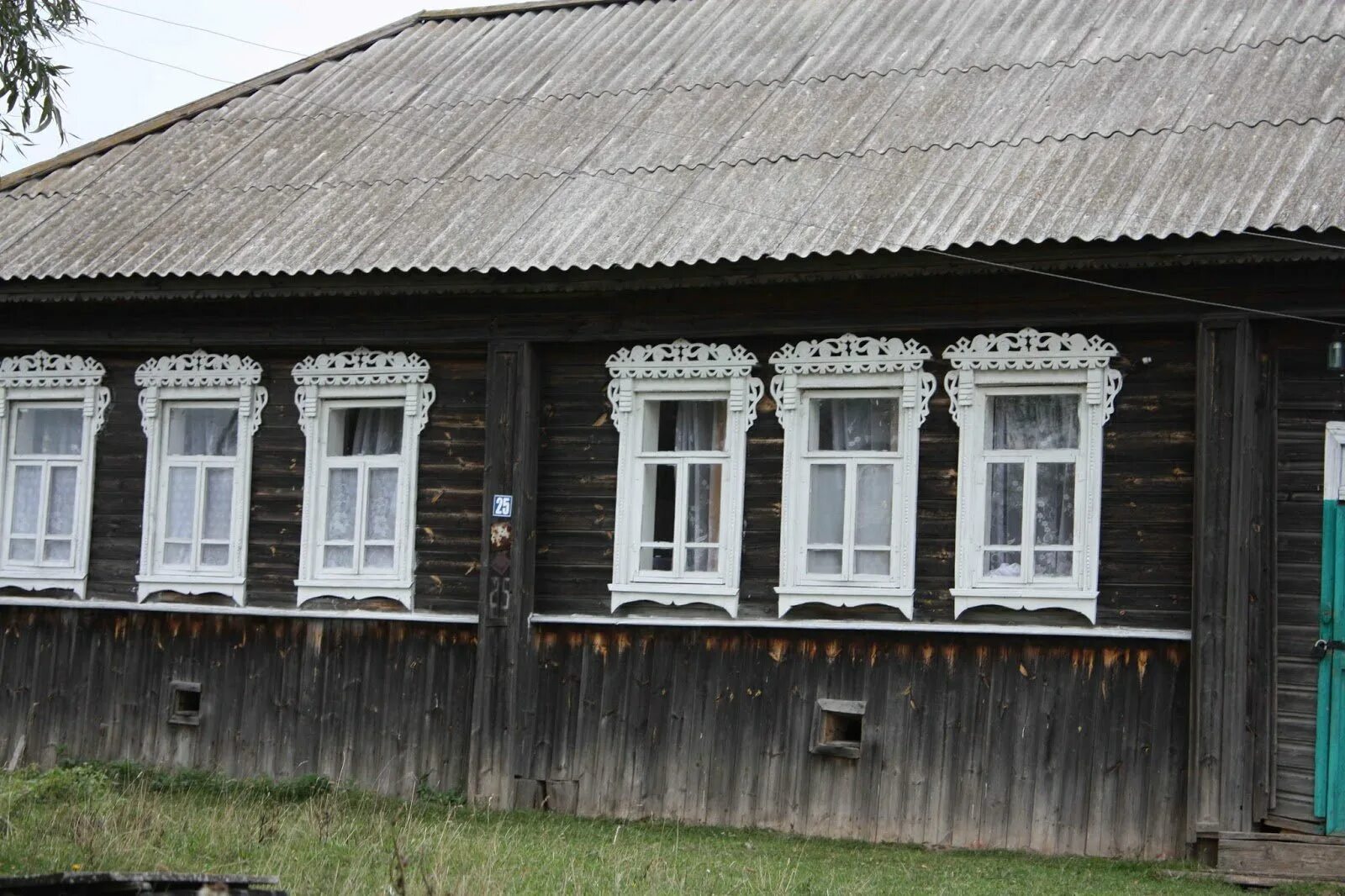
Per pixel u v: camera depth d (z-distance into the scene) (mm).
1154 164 12844
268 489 15336
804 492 13484
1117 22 15500
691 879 10852
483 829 12922
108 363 16016
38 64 12344
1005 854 12383
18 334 16109
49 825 11906
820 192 13750
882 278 12898
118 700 15609
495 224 14562
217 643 15352
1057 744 12500
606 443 14164
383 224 15055
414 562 14734
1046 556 12789
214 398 15602
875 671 13086
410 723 14578
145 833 11656
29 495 16266
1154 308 12320
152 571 15625
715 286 13336
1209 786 11773
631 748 13742
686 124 15555
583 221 14266
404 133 16875
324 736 14844
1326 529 11891
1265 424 12062
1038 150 13508
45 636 15953
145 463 15773
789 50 16656
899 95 15094
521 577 14125
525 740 14062
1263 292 12000
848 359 13336
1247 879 11328
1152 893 10875
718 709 13531
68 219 16531
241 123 17969
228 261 14922
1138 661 12352
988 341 12906
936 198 13156
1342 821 11664
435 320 14609
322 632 14977
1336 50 13773
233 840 11625
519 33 18859
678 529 13883
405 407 14844
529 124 16406
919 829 12781
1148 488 12469
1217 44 14414
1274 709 11906
